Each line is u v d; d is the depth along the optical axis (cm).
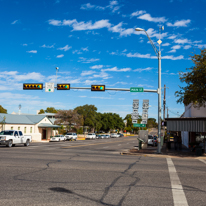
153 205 614
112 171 1112
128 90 2359
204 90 2080
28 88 2408
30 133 5122
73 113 7081
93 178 938
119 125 12662
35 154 1858
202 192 757
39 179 895
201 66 2042
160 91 2305
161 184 862
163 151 2555
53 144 3756
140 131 2794
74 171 1084
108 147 3250
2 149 2341
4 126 4600
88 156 1808
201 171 1189
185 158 1934
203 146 2578
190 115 3219
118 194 715
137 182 886
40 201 629
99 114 11662
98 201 642
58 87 2402
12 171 1048
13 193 698
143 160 1644
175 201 654
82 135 8719
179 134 5025
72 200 645
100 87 2352
